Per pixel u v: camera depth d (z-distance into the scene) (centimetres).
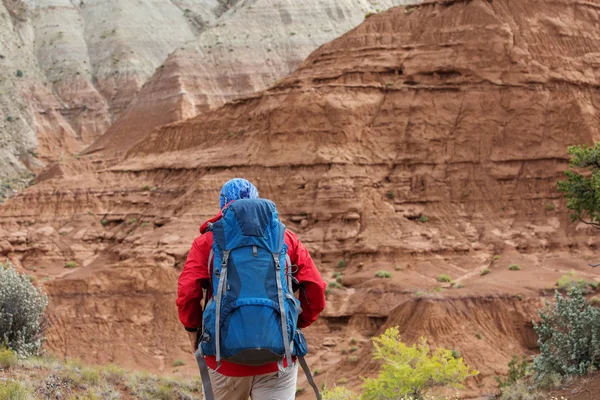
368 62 7894
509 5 7906
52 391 1468
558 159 7188
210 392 657
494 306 4688
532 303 4712
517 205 7019
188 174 8100
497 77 7562
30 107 16650
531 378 2477
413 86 7638
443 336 4394
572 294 2502
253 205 675
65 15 19712
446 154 7331
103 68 18238
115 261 7562
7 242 7869
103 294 5544
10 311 2061
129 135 12569
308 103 7512
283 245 678
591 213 3259
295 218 6919
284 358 681
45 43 18838
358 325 5362
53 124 16650
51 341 5084
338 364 4459
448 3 8094
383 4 16675
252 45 14500
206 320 656
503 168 7212
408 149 7375
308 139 7425
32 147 15875
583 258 6212
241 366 672
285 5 15262
